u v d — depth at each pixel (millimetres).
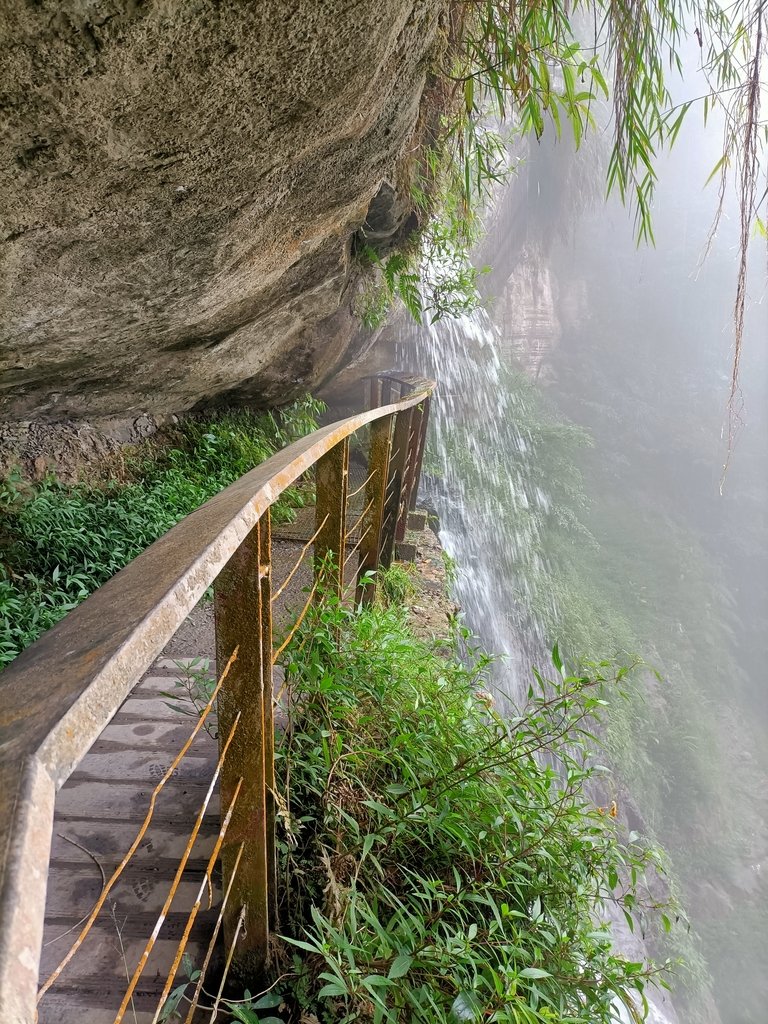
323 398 8656
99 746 1963
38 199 1646
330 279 4262
